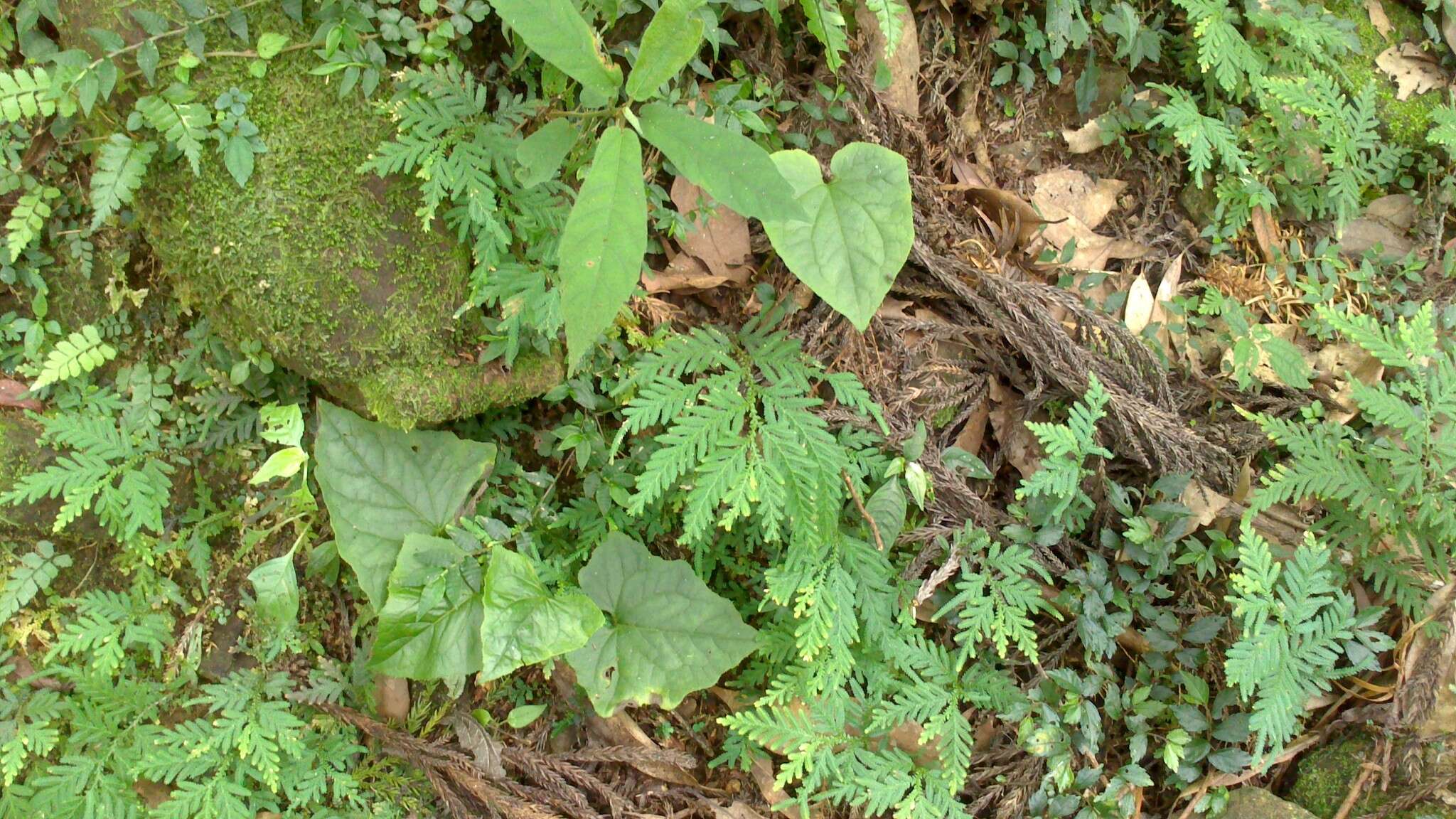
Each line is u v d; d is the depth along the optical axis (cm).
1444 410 248
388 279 215
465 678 240
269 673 242
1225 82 268
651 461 220
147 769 224
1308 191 285
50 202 226
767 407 231
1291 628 235
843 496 245
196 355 234
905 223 216
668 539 254
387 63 218
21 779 234
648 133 176
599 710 229
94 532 238
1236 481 263
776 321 251
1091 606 248
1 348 230
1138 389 265
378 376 219
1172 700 252
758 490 222
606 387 244
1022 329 262
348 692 248
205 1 204
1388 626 257
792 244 216
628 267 170
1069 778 242
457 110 213
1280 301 283
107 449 228
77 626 229
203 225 209
